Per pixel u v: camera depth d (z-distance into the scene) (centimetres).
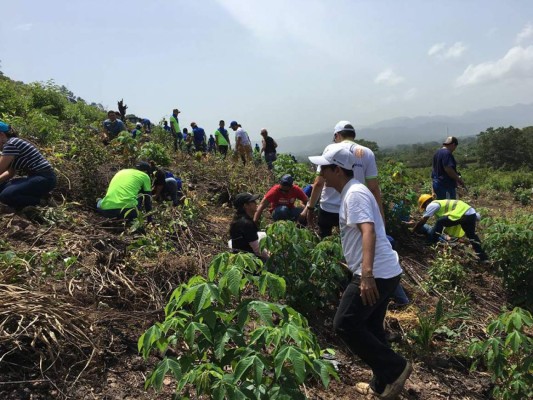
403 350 400
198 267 436
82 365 282
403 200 664
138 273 398
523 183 2078
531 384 316
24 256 374
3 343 269
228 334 211
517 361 353
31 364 271
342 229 313
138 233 516
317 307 431
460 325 459
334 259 416
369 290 283
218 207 816
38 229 464
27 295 308
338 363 358
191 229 559
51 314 294
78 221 509
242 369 191
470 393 365
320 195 511
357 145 453
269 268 401
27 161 504
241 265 229
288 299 399
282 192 618
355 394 328
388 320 437
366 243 285
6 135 518
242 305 217
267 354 285
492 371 340
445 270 552
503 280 569
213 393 187
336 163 311
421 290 538
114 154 818
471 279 596
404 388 347
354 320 296
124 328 326
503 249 557
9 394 248
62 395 258
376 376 314
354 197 296
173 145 1368
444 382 371
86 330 303
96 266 393
